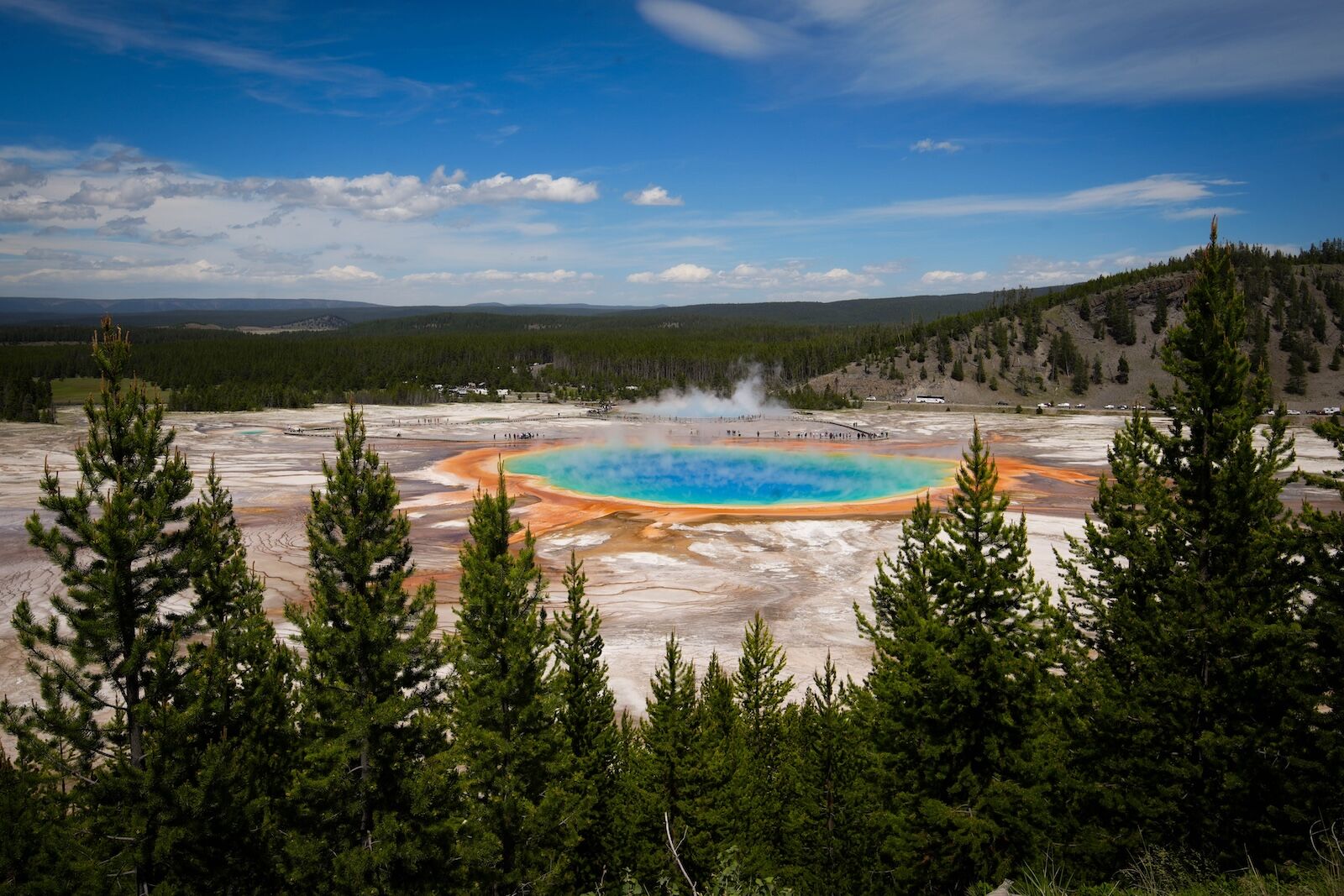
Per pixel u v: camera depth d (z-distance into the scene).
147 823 16.22
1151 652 17.28
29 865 16.64
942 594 18.86
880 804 19.45
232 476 88.06
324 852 18.70
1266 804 15.30
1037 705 17.73
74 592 16.48
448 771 20.17
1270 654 15.73
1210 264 17.41
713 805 20.67
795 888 19.92
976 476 18.88
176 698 17.52
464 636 20.52
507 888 19.53
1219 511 16.83
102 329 17.00
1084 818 16.83
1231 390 17.19
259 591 24.03
